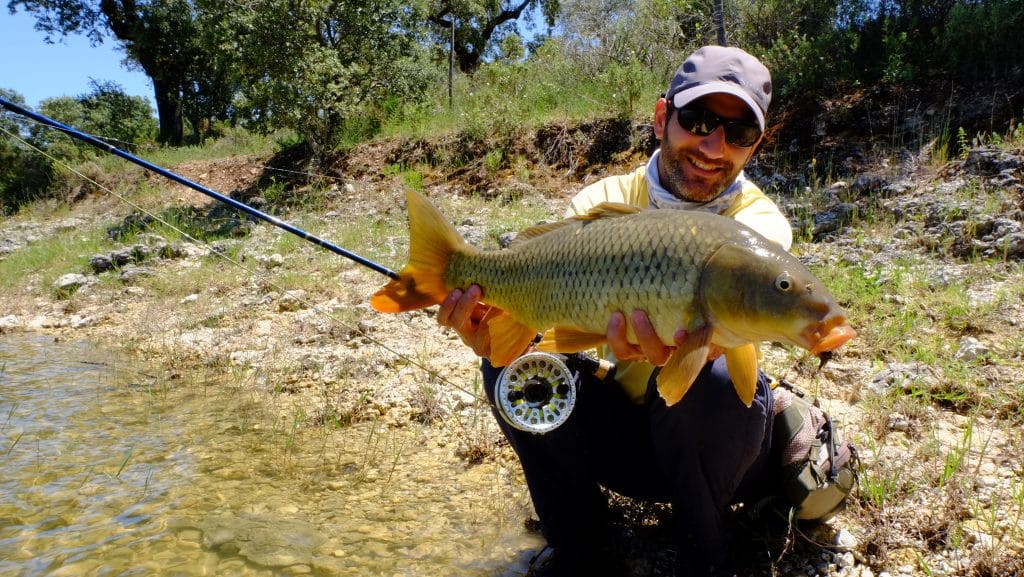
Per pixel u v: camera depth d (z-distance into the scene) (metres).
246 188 5.55
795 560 1.10
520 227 3.40
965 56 3.37
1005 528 1.12
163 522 1.34
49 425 1.89
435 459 1.60
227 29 5.18
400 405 1.92
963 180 2.74
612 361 1.16
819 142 3.38
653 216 0.88
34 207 6.85
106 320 3.15
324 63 5.09
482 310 1.11
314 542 1.25
